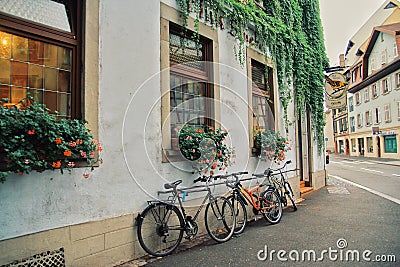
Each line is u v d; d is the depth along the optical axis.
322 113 11.80
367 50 36.47
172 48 5.37
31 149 3.11
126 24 4.36
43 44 3.67
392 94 31.42
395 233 5.50
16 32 3.46
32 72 3.58
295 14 9.73
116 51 4.21
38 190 3.34
